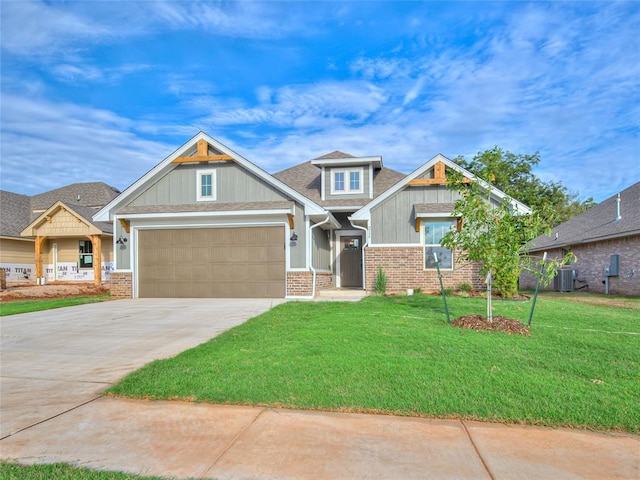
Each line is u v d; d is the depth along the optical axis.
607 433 3.57
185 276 14.12
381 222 14.62
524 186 32.53
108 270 21.66
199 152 14.38
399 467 3.01
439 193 14.41
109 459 3.16
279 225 13.59
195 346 6.70
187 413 4.06
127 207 14.78
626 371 4.91
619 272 15.98
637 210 16.69
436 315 8.84
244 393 4.40
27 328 8.62
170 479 2.86
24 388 4.90
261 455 3.20
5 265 20.73
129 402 4.39
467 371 4.89
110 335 7.81
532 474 2.92
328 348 5.94
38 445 3.41
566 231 21.77
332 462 3.09
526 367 5.06
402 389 4.41
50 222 20.47
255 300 12.92
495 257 7.27
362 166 16.55
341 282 17.27
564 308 10.17
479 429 3.64
